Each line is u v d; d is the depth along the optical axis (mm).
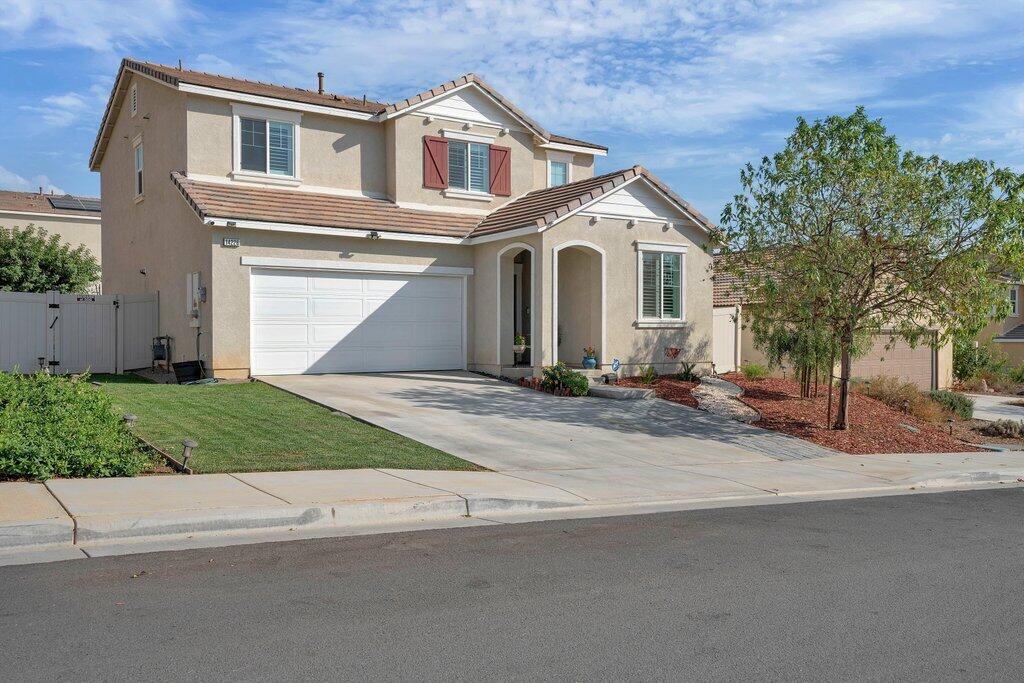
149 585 5941
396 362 20141
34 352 19391
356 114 21406
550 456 12344
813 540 8203
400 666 4656
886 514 9781
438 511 8688
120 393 15094
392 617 5461
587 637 5215
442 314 20828
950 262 14562
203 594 5785
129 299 20734
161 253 20844
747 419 16984
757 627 5512
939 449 16062
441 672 4594
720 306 24188
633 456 12906
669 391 19078
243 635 5043
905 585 6652
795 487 11344
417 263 20266
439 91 21938
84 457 9039
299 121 20766
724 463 12969
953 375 31750
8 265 27031
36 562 6430
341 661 4699
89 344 20141
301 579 6215
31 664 4523
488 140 23047
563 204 19531
